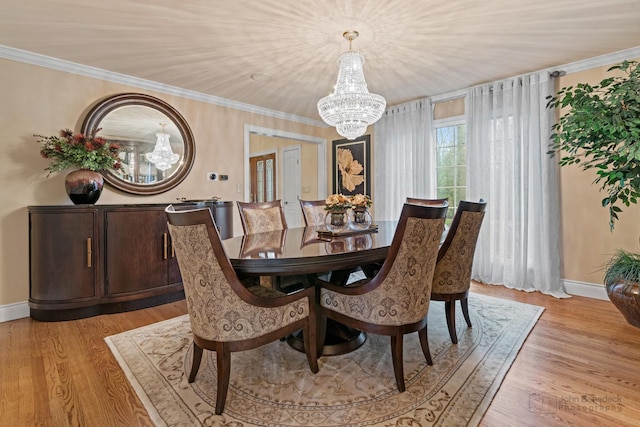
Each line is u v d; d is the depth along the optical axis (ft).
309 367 6.16
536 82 10.74
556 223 10.69
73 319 8.80
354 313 5.73
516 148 11.14
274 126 15.69
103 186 10.16
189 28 7.80
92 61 9.70
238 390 5.43
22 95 9.05
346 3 6.82
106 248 9.11
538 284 10.79
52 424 4.64
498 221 11.65
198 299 4.90
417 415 4.73
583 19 7.55
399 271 5.24
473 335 7.46
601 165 7.70
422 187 13.80
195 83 11.62
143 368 6.18
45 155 8.90
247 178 14.52
